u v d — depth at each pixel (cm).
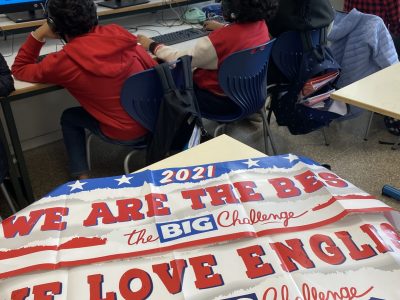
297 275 75
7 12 206
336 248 81
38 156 259
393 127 266
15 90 164
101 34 166
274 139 271
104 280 75
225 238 83
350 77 241
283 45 212
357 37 232
